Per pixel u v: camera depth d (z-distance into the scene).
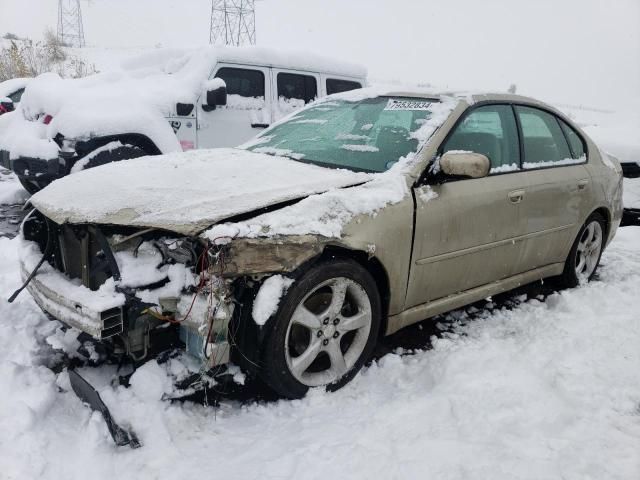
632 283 4.79
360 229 2.86
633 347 3.50
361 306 3.03
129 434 2.46
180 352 2.73
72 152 6.07
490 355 3.33
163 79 7.25
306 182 2.99
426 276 3.28
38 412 2.57
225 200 2.69
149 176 3.02
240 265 2.51
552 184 4.02
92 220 2.65
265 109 7.53
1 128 7.46
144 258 2.64
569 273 4.57
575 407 2.84
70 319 2.60
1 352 3.00
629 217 6.79
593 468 2.37
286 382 2.75
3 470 2.25
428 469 2.35
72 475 2.28
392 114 3.75
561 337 3.61
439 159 3.30
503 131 3.86
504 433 2.60
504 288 3.94
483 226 3.49
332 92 8.26
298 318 2.74
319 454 2.45
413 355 3.46
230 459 2.43
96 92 6.59
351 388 3.03
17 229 6.18
